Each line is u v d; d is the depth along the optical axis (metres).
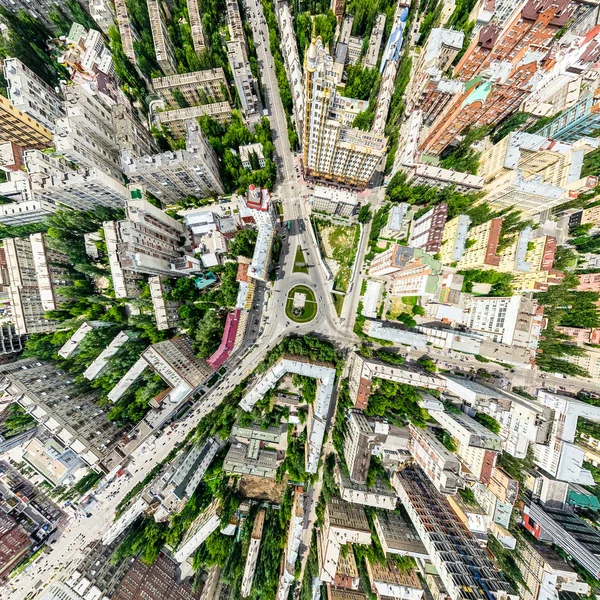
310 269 107.44
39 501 101.81
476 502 95.31
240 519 101.69
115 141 98.81
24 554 98.19
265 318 107.44
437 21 100.44
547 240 90.06
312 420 97.38
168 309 98.12
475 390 93.38
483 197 98.69
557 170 91.00
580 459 86.06
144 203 83.88
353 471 90.81
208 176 94.56
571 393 100.19
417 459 97.50
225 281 97.31
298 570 98.50
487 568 81.31
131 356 98.56
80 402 96.00
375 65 105.50
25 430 101.81
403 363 104.38
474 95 80.75
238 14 101.75
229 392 105.94
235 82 99.44
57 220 94.44
